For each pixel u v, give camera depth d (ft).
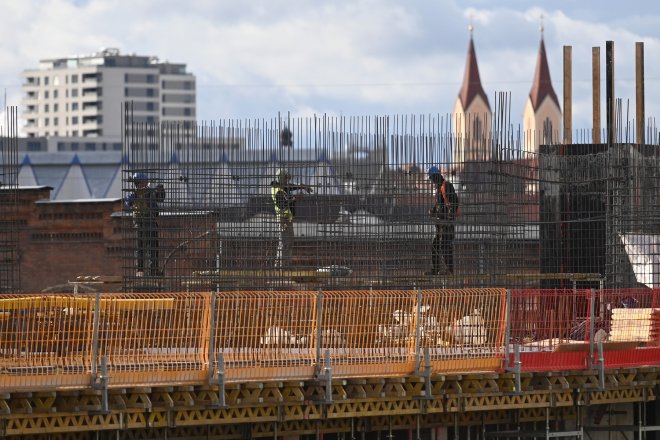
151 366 275.80
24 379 261.85
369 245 396.57
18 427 267.80
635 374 344.28
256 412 297.12
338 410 305.73
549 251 422.41
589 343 329.93
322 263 397.80
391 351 304.09
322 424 319.27
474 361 315.58
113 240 538.88
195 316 282.36
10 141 426.92
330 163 471.62
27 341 263.70
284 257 392.47
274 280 383.04
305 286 379.35
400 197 418.92
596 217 416.46
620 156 416.87
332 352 297.53
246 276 375.45
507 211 440.45
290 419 299.79
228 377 283.18
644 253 408.87
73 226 540.52
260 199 435.53
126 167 563.48
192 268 393.70
